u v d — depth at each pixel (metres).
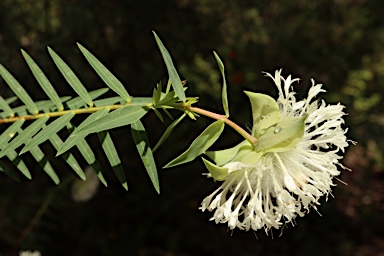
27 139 0.16
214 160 0.15
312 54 0.59
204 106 0.52
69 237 0.56
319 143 0.15
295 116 0.15
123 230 0.59
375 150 0.62
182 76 0.50
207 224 0.62
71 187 0.38
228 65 0.53
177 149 0.52
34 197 0.41
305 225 0.66
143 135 0.15
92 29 0.43
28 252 0.37
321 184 0.15
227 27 0.54
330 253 0.64
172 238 0.60
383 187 0.69
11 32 0.39
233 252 0.62
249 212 0.15
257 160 0.14
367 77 0.62
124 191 0.57
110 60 0.46
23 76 0.37
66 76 0.16
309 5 0.60
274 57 0.57
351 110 0.59
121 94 0.16
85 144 0.16
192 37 0.50
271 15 0.58
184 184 0.59
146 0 0.44
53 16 0.42
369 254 0.64
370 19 0.63
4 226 0.42
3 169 0.20
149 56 0.48
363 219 0.67
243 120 0.52
